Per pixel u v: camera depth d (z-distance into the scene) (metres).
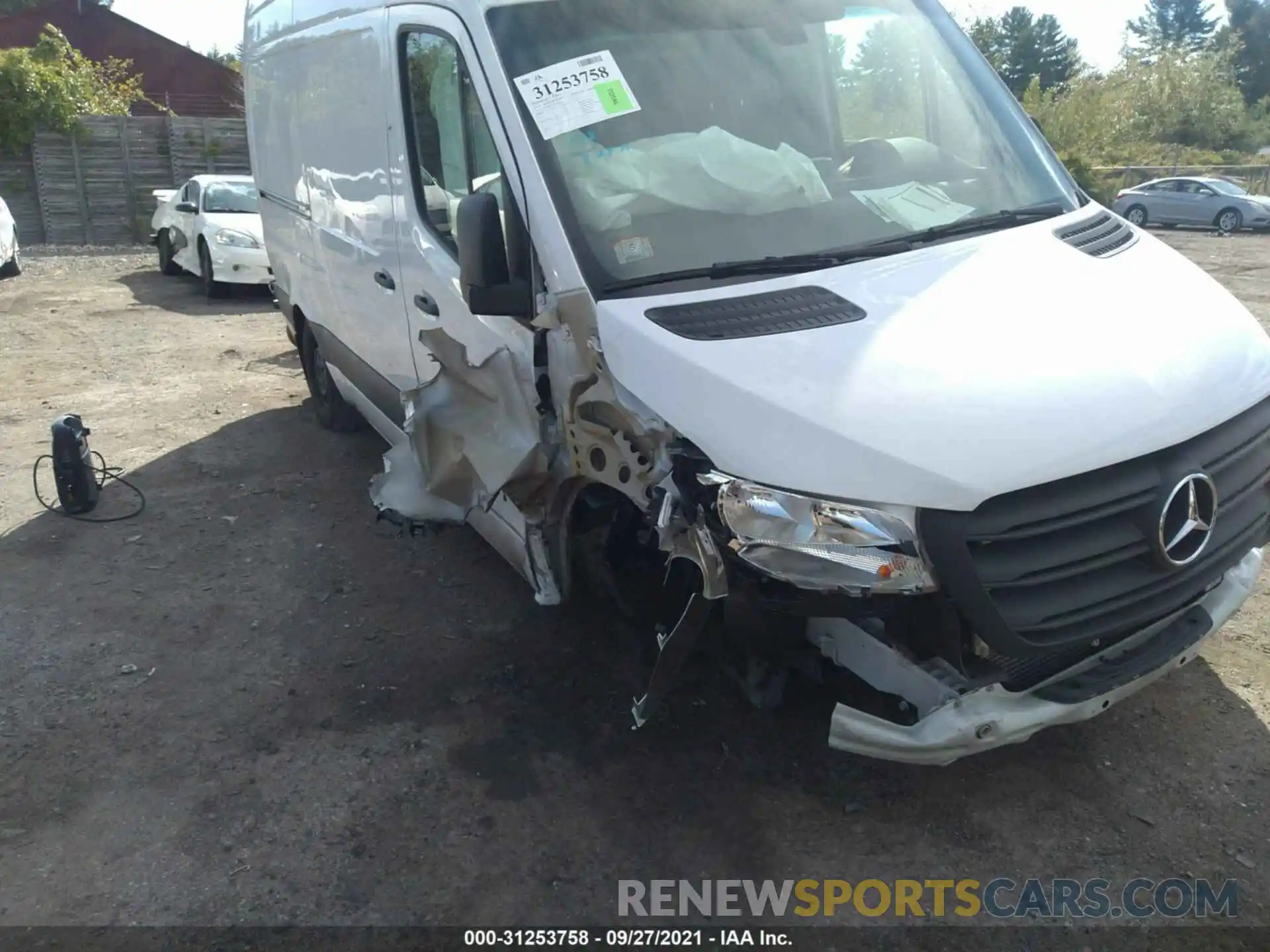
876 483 2.52
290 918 2.93
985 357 2.70
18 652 4.34
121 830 3.29
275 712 3.89
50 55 27.47
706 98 3.48
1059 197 3.78
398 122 4.18
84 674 4.17
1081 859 3.03
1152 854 3.03
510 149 3.31
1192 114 44.81
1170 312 3.05
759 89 3.56
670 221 3.23
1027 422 2.56
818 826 3.19
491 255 3.16
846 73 3.75
